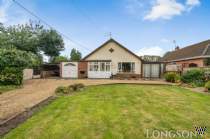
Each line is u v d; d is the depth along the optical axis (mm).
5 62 16812
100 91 14359
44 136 5559
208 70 19328
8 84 18719
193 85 18062
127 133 5797
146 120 7066
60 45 45594
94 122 6785
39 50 42500
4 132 5832
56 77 31062
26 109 8711
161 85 18797
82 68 29641
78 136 5574
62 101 10445
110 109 8664
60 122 6754
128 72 29703
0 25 25766
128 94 13023
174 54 41250
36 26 39219
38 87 17391
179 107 9188
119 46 29750
